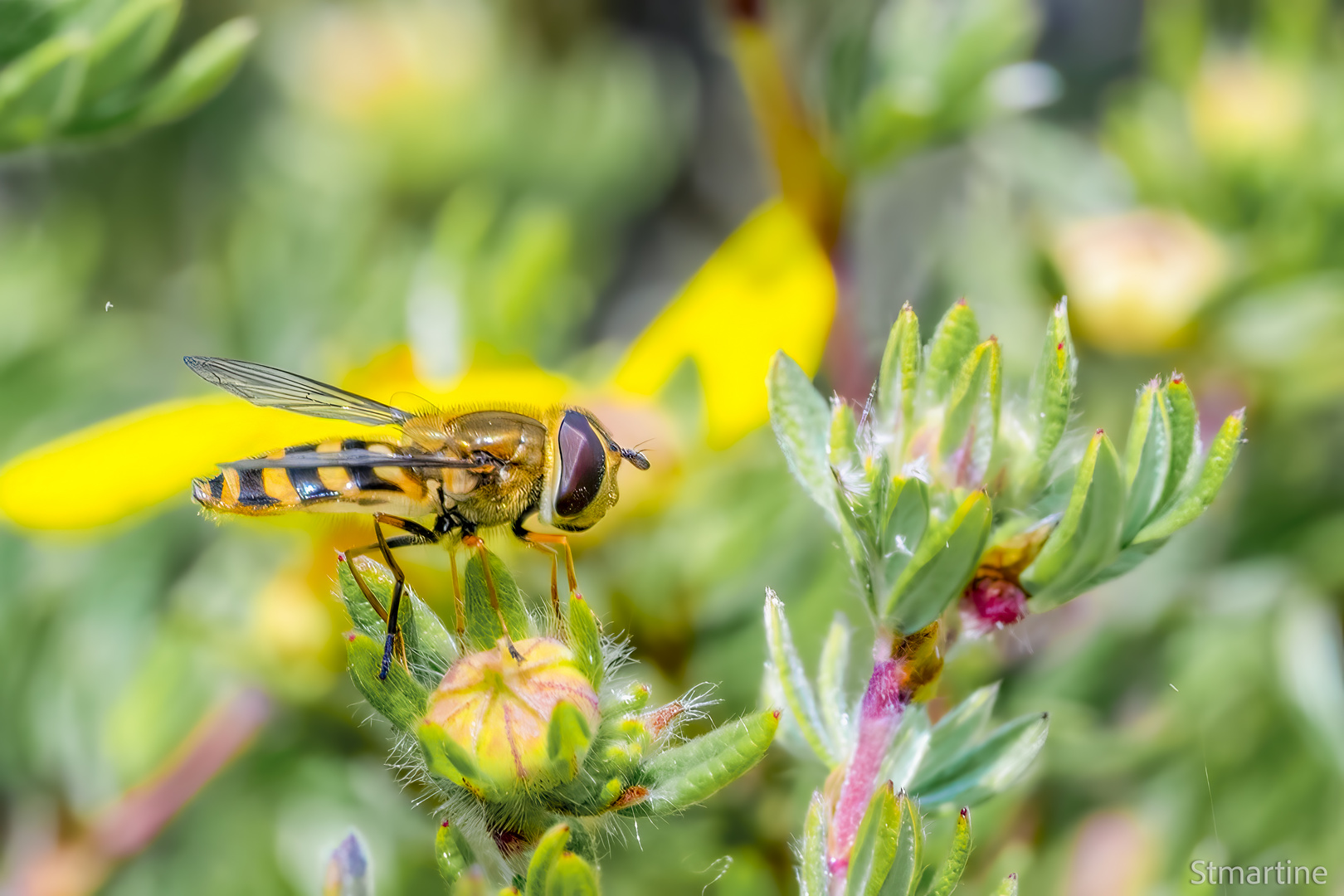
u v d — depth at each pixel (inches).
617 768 4.1
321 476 4.6
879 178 5.1
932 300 5.2
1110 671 5.1
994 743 4.2
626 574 4.8
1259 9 5.3
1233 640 5.1
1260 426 5.1
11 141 4.4
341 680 4.9
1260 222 5.1
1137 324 5.0
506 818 4.1
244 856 5.1
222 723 5.0
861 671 4.7
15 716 5.1
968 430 4.1
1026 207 5.3
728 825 4.7
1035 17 4.9
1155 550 4.1
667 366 4.8
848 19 5.0
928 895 4.1
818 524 4.9
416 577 4.7
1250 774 5.0
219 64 4.5
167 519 5.2
